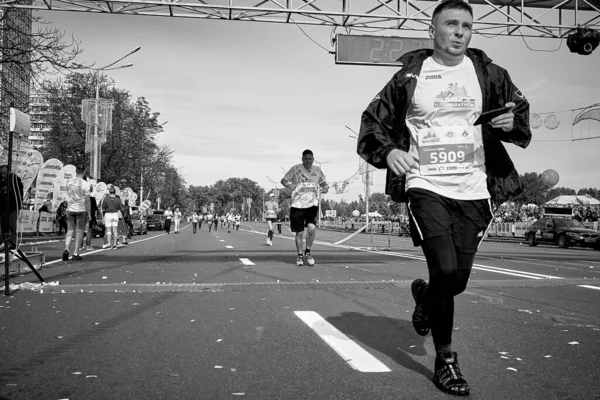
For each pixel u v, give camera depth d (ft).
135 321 16.34
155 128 149.18
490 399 9.63
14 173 28.99
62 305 19.10
